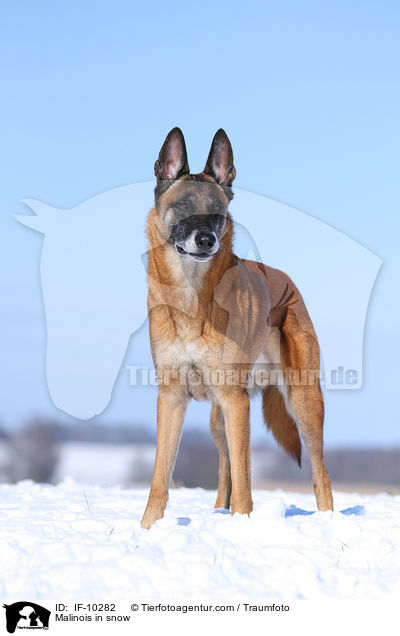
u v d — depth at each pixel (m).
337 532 4.66
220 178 5.44
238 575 3.58
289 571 3.61
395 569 3.80
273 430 6.67
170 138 5.27
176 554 3.78
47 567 3.59
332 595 3.44
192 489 9.10
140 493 8.16
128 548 3.97
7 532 4.48
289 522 5.12
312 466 6.46
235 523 4.52
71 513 5.63
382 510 6.70
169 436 5.27
